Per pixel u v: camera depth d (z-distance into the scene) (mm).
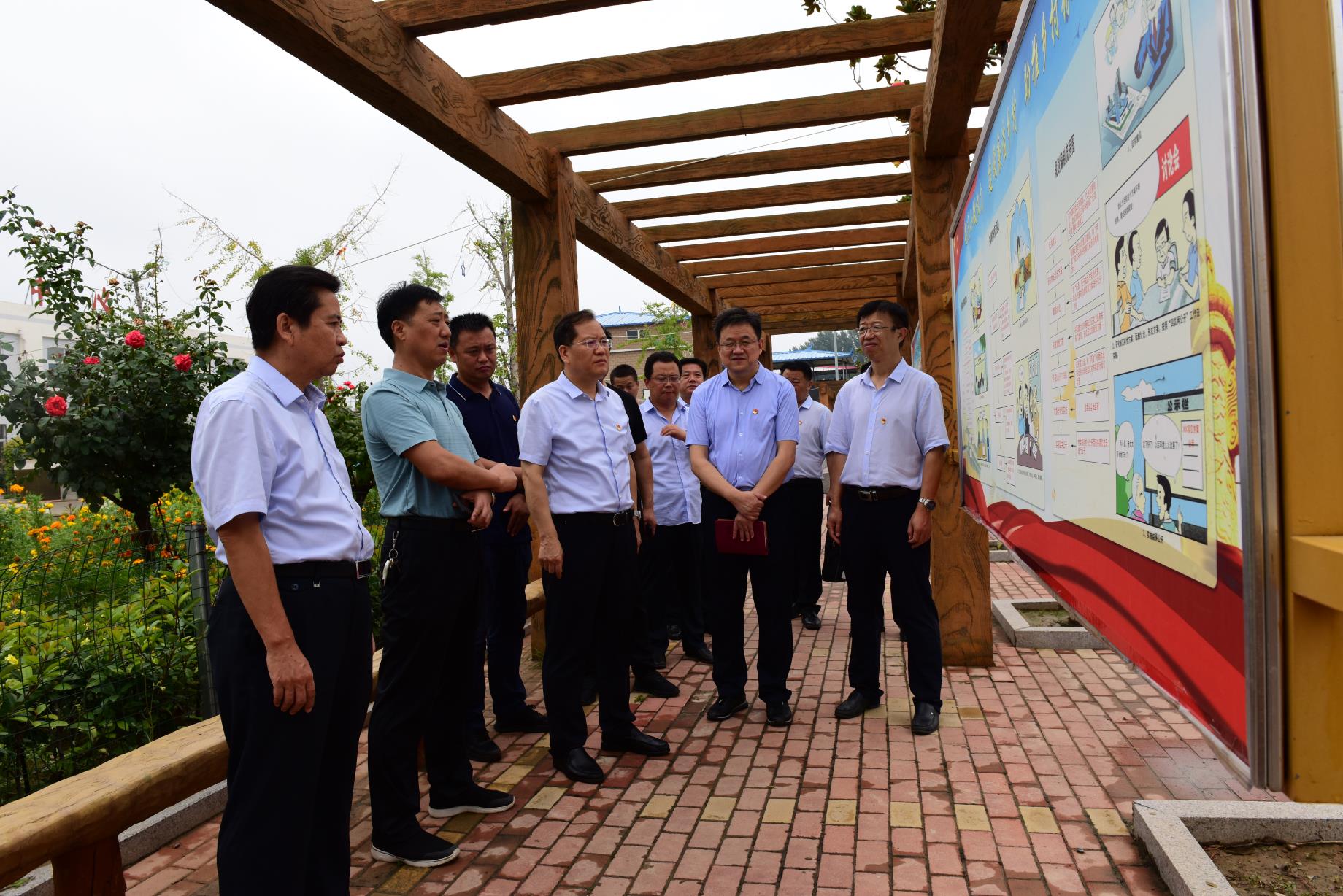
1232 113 983
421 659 2912
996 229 2898
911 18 4141
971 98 4074
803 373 6355
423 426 2926
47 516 9945
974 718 4047
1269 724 995
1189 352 1171
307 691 2078
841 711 4117
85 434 5383
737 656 4250
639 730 4031
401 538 2943
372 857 2916
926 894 2529
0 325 24969
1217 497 1092
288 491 2164
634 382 5633
